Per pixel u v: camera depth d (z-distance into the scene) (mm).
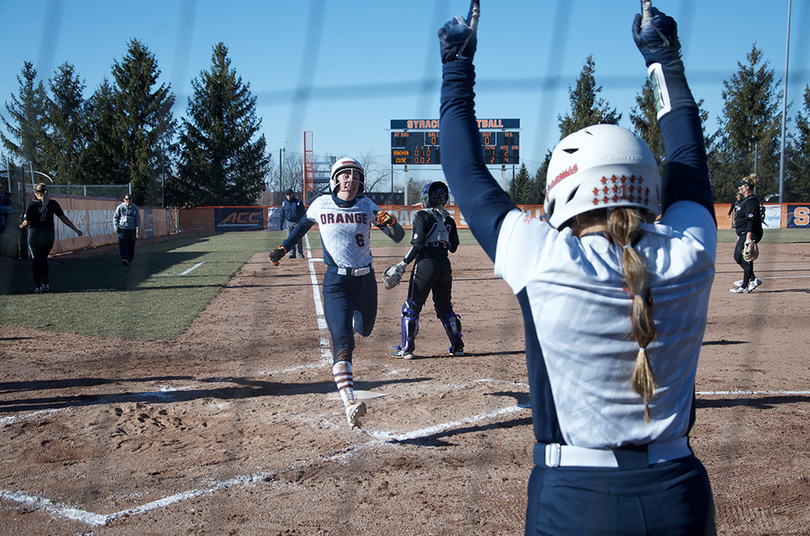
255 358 6262
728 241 25078
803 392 4992
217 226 35531
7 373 5609
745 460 3596
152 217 30109
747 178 10641
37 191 10781
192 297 10523
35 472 3459
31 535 2771
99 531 2807
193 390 5109
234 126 30062
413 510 3000
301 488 3252
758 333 7453
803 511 2996
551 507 1357
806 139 30547
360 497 3143
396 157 37062
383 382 5391
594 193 1369
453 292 11453
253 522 2887
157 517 2938
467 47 1593
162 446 3861
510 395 4961
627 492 1312
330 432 4121
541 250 1355
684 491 1329
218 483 3312
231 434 4074
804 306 9391
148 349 6656
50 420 4336
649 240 1374
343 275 4383
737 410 4535
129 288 11695
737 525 2865
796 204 34250
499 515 2949
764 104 30203
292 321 8445
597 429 1332
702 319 1388
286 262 17531
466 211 1504
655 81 1710
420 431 4133
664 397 1343
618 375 1315
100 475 3416
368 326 4750
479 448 3816
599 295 1289
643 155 1396
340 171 4348
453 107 1586
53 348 6648
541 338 1358
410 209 37250
